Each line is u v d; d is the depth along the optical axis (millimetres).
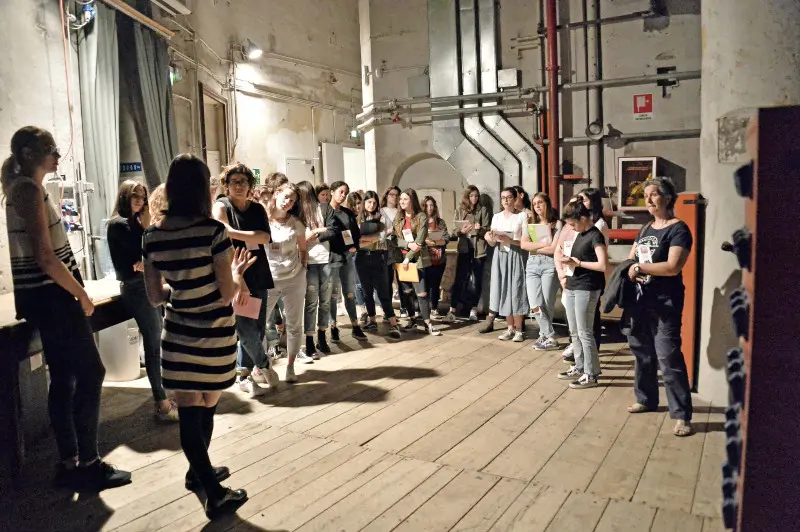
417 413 4086
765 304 1566
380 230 6164
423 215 6359
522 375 4879
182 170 2602
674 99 6102
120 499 2982
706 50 4152
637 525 2652
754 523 1621
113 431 3854
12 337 2988
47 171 2877
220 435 3744
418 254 6270
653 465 3234
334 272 6016
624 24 6195
